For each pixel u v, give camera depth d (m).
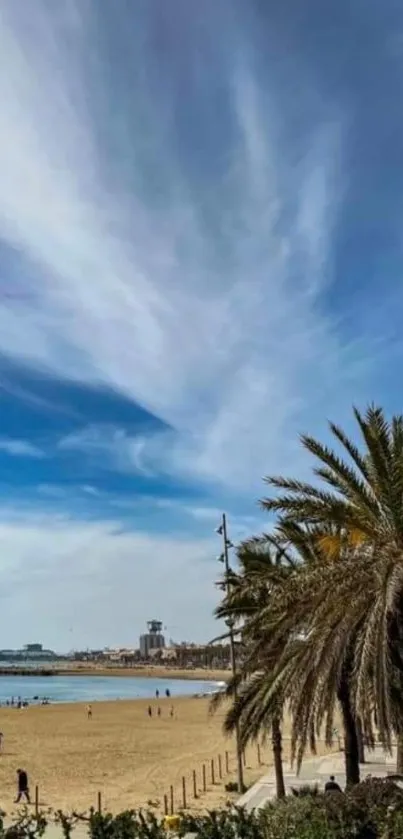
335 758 37.78
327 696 13.86
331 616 13.93
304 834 13.06
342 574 14.22
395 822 13.36
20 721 74.06
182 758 44.06
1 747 50.56
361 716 12.91
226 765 37.50
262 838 12.95
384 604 12.86
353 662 14.30
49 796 31.16
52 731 63.69
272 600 17.03
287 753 41.59
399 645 14.09
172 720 75.81
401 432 14.97
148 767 40.19
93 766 40.84
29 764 41.81
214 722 72.62
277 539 20.53
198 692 153.50
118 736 59.09
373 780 16.84
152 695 139.00
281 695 16.36
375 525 15.02
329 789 18.47
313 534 18.84
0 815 13.55
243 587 20.83
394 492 14.51
